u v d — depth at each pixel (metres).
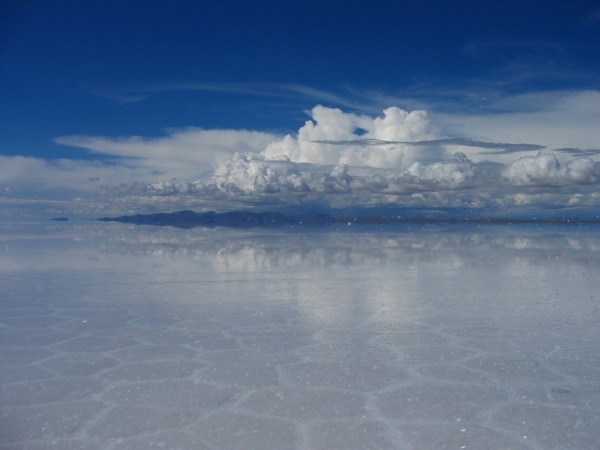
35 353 6.15
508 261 15.70
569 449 3.76
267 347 6.38
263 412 4.42
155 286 10.86
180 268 13.82
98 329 7.29
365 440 3.90
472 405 4.55
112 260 15.95
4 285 11.01
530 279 11.80
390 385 5.04
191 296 9.70
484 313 8.20
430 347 6.33
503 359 5.83
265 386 5.03
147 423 4.21
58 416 4.35
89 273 12.82
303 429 4.09
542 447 3.79
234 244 23.33
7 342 6.62
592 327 7.27
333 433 4.02
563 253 18.69
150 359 5.91
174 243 24.14
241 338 6.80
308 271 13.22
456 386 5.00
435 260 16.02
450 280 11.66
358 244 23.58
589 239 28.83
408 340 6.66
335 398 4.72
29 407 4.54
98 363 5.77
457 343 6.49
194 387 5.01
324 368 5.57
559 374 5.32
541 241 26.61
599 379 5.17
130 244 23.34
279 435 3.99
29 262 15.31
